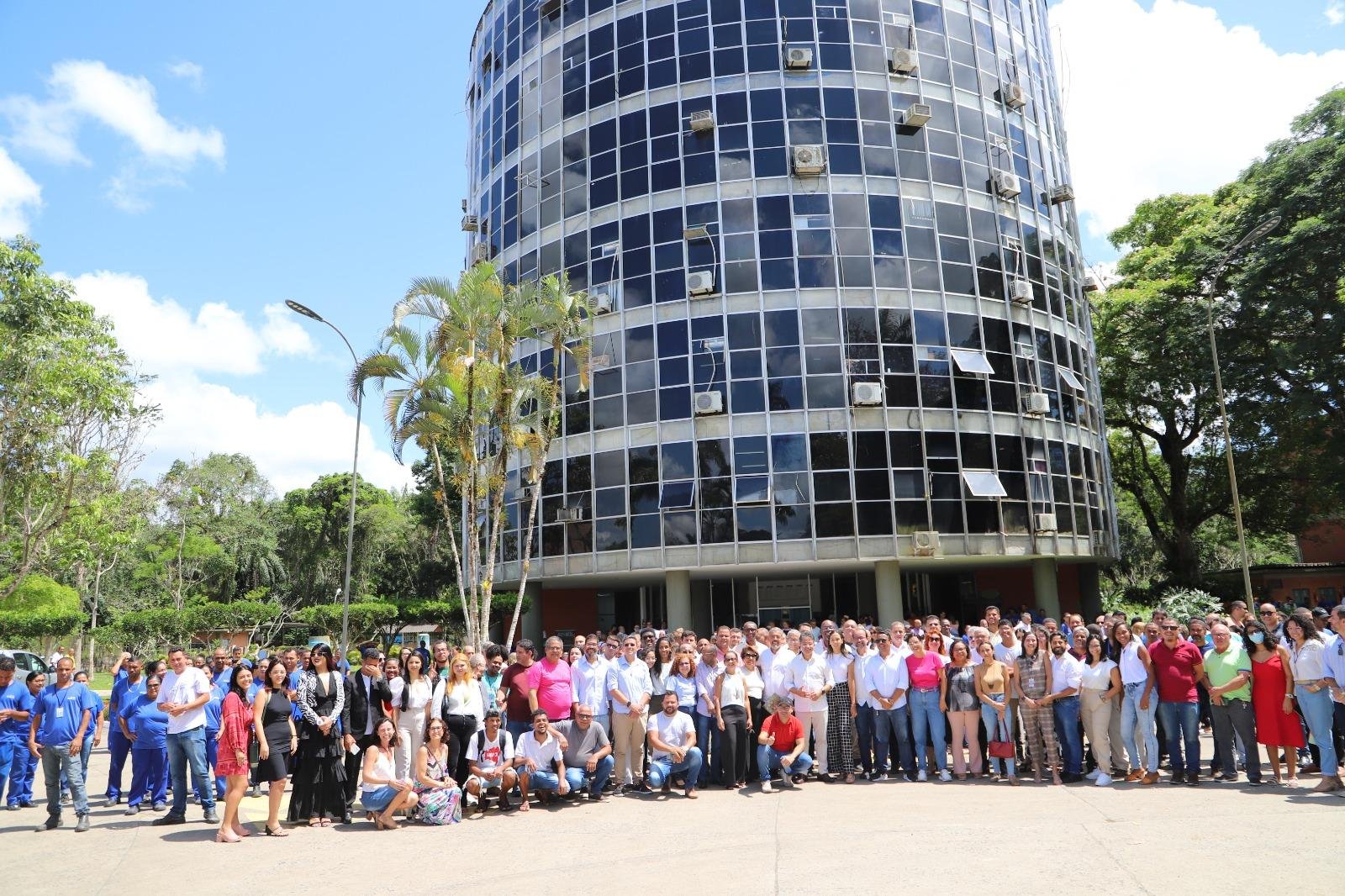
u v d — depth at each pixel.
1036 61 30.14
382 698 10.74
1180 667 10.48
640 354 25.59
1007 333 26.12
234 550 59.97
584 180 27.56
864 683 11.87
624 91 27.31
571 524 25.84
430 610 38.44
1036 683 11.05
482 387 19.78
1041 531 25.08
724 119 26.03
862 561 23.94
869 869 7.04
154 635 39.56
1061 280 28.64
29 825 10.75
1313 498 34.31
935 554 23.52
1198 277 31.72
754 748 12.12
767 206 25.36
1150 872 6.52
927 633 12.66
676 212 25.91
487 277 20.20
